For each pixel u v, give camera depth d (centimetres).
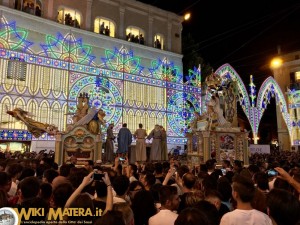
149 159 1838
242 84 3069
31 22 2477
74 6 2802
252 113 3158
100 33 2923
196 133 1827
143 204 439
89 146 1558
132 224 368
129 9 3209
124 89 2800
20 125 2233
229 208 503
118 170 842
